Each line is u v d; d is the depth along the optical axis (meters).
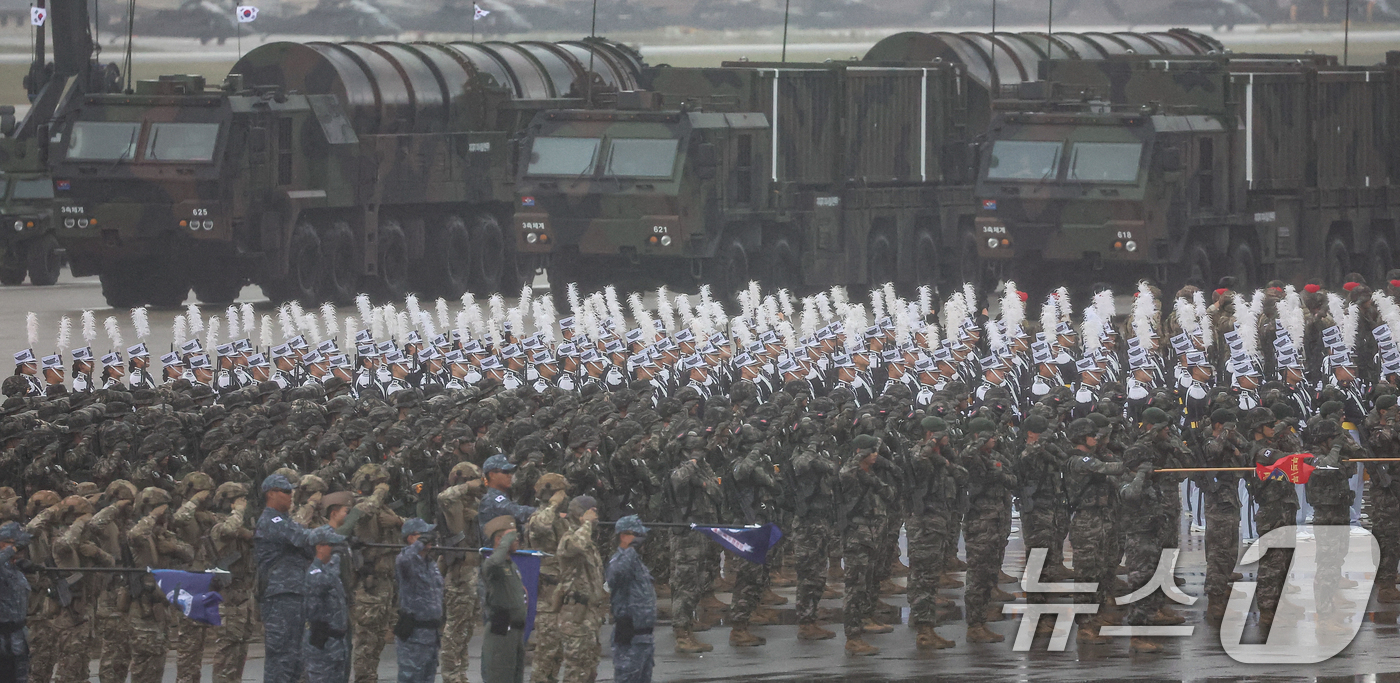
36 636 56.56
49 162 167.38
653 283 166.62
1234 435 71.44
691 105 161.88
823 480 68.25
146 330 95.44
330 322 101.00
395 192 178.12
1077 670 63.16
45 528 56.47
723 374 95.44
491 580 55.09
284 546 54.16
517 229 163.00
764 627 72.06
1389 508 75.69
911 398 79.38
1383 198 182.62
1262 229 165.12
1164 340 110.12
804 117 169.50
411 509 66.75
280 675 54.03
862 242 173.12
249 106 164.25
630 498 70.12
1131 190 150.38
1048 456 69.31
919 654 66.38
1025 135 155.88
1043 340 97.62
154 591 56.06
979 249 157.62
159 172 162.00
